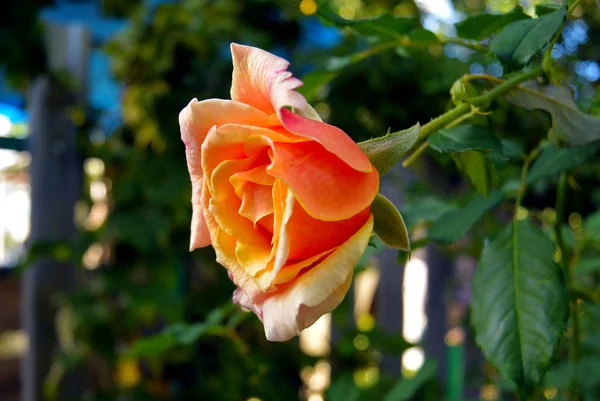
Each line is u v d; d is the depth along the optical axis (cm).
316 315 20
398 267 89
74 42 76
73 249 65
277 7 74
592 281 50
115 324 68
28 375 73
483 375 64
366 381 71
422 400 54
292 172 20
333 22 29
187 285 75
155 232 65
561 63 66
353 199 20
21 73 72
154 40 71
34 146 74
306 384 69
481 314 26
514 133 48
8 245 189
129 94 74
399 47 31
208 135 21
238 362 66
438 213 36
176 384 70
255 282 21
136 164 71
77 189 75
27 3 69
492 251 27
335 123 70
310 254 21
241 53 22
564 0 23
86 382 74
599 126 27
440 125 24
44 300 73
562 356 46
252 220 22
